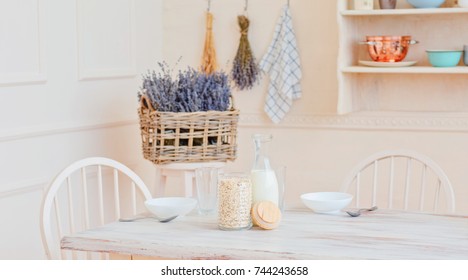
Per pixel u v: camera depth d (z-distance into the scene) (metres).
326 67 3.69
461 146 3.48
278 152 3.85
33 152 3.22
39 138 3.25
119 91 3.78
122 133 3.82
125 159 3.84
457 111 3.47
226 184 2.05
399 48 3.31
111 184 3.73
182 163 3.19
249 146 3.92
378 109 3.62
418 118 3.54
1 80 3.00
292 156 3.81
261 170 2.15
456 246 1.86
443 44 3.44
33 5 3.18
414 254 1.78
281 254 1.78
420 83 3.52
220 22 3.92
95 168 3.60
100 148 3.64
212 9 3.94
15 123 3.11
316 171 3.77
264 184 2.13
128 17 3.82
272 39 3.77
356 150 3.67
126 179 3.83
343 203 2.25
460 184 3.49
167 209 2.16
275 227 2.06
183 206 2.17
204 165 3.22
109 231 2.06
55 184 2.35
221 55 3.94
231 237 1.96
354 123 3.66
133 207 2.59
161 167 3.20
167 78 3.25
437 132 3.52
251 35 3.85
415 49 3.49
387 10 3.29
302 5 3.72
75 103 3.46
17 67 3.10
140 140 3.97
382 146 3.62
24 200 3.18
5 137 3.04
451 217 2.24
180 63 4.04
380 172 3.64
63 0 3.36
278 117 3.77
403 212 2.31
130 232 2.04
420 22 3.47
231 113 3.23
